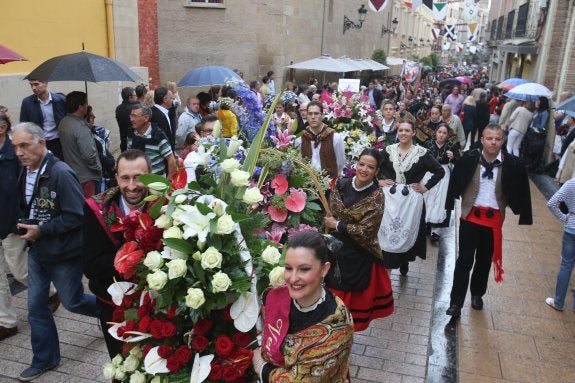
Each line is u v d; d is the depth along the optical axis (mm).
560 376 4398
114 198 3092
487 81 32438
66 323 4770
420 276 6387
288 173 3920
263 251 2590
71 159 6074
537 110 12586
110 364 2680
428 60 40406
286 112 8531
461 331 5086
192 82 10312
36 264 3863
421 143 7570
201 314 2412
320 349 2141
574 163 7750
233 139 2758
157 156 5676
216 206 2436
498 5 36312
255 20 17109
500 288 6113
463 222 5215
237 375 2400
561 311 5578
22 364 4117
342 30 23234
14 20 7523
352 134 6836
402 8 35219
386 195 5613
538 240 7871
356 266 4238
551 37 15141
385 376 4227
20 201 3945
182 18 17016
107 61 6289
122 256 2549
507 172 5055
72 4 9000
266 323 2336
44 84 6371
